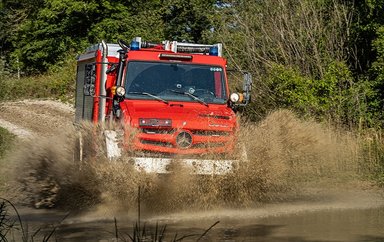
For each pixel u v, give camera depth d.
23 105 36.06
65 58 45.38
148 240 9.08
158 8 37.59
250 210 11.86
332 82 19.00
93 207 12.08
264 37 21.66
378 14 20.09
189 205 11.87
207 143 11.93
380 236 9.36
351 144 16.14
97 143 12.06
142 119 11.81
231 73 21.55
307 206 12.27
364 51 20.81
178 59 13.29
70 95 38.94
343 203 12.62
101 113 14.14
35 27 47.91
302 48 20.84
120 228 10.25
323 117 18.23
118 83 13.04
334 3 20.97
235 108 13.25
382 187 14.46
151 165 11.59
